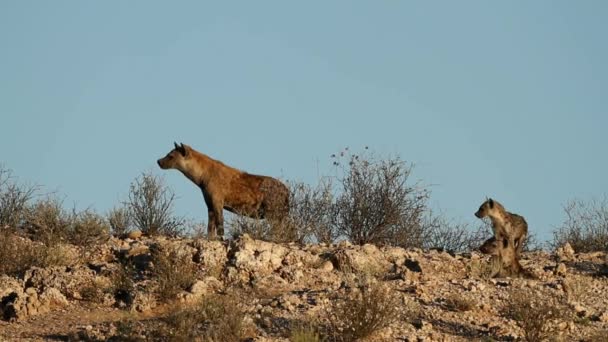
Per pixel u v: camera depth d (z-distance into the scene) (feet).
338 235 243.81
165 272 188.44
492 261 206.39
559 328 173.37
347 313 166.30
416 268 205.36
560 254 225.97
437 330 171.22
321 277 194.80
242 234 220.64
